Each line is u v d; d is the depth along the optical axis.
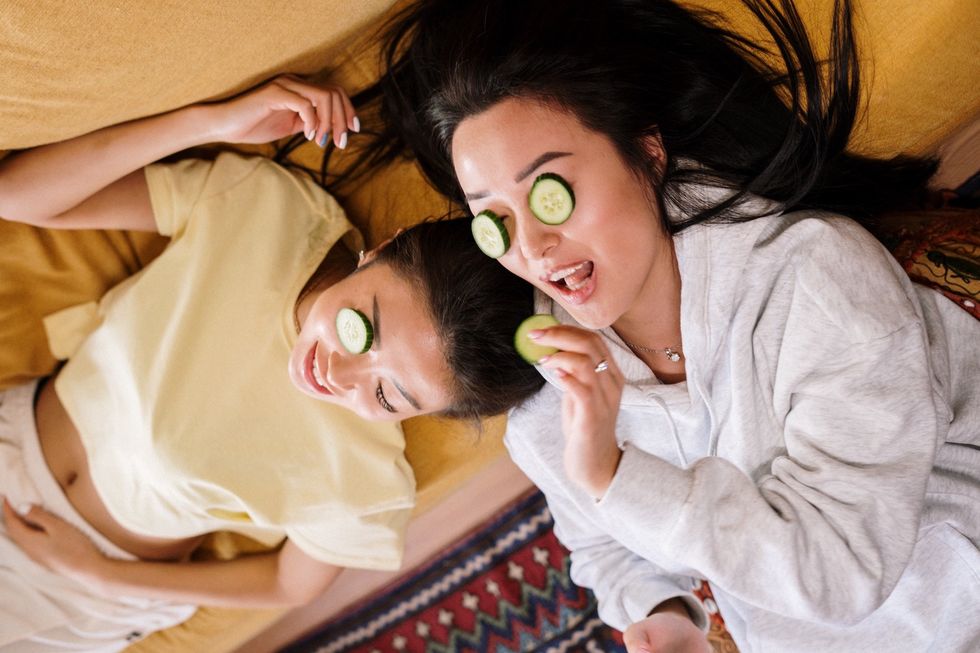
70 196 1.15
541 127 0.81
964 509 0.99
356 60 1.17
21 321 1.39
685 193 0.92
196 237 1.25
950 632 0.99
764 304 0.94
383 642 1.76
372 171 1.30
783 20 0.91
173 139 1.10
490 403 1.09
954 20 1.01
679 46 0.92
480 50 0.84
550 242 0.81
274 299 1.25
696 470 0.88
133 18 0.84
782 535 0.85
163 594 1.39
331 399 1.14
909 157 1.13
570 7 0.86
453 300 1.04
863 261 0.89
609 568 1.20
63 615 1.42
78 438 1.36
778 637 1.04
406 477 1.32
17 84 0.88
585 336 0.79
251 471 1.27
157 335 1.26
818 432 0.89
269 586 1.42
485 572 1.72
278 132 1.14
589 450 0.82
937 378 0.95
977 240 1.02
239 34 0.94
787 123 0.96
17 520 1.36
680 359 1.00
